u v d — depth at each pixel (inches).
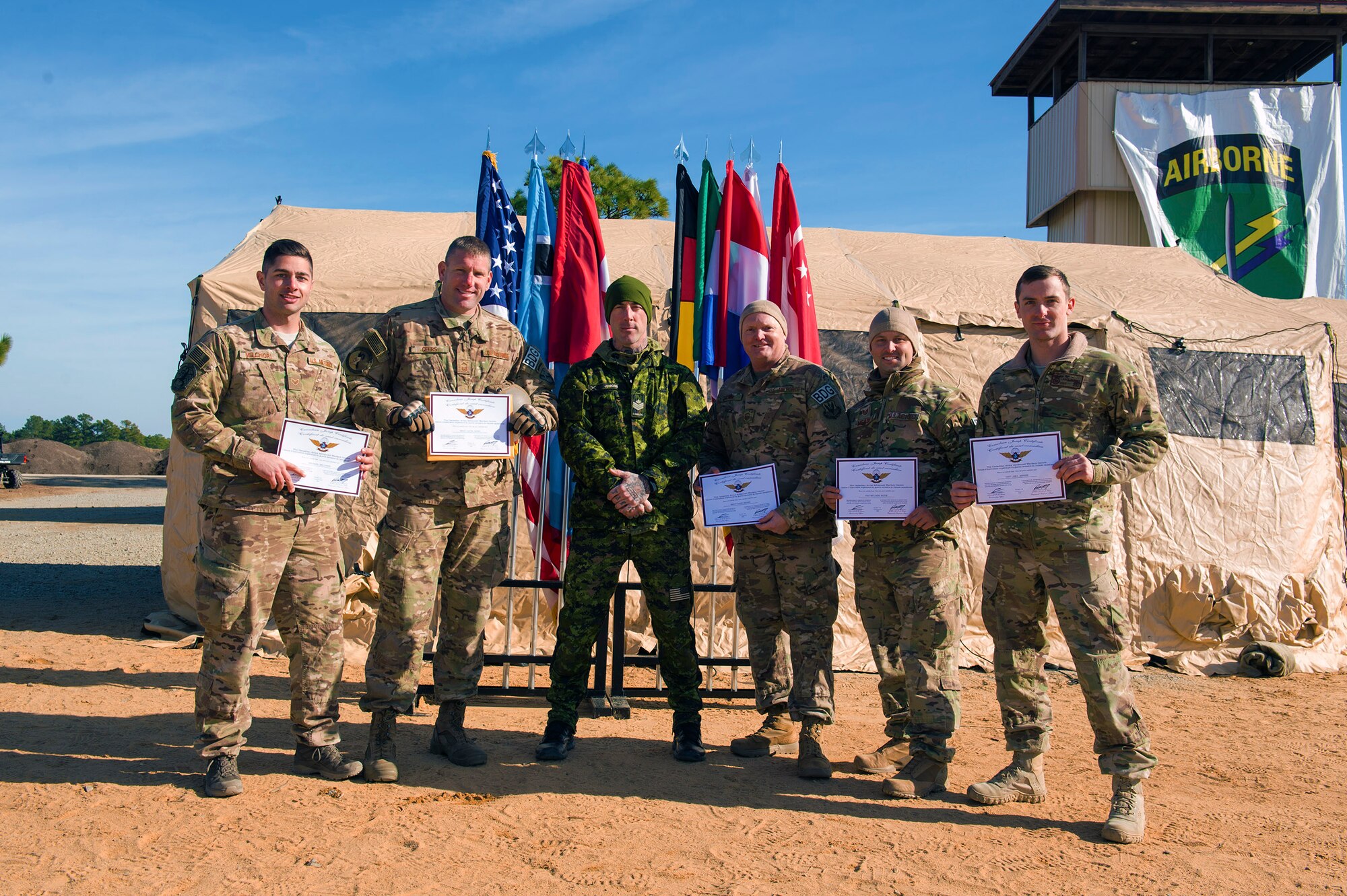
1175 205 638.5
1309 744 204.4
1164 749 198.4
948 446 164.2
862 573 172.1
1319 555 305.3
